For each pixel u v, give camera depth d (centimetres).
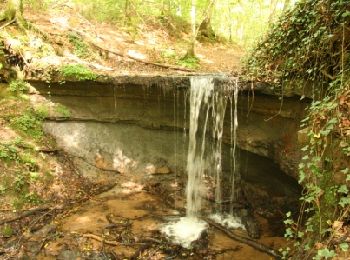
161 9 1505
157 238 670
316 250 430
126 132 917
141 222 728
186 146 884
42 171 816
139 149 919
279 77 656
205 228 723
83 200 806
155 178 907
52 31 1012
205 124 775
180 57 1187
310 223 476
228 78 724
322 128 452
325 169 473
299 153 644
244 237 682
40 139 862
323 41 534
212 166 834
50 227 682
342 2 499
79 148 899
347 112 443
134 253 620
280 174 750
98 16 1296
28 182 773
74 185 845
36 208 738
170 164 911
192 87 773
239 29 1897
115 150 916
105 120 905
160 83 788
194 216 774
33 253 615
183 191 879
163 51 1201
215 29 1825
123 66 1014
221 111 750
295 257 474
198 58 1205
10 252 617
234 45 1652
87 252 617
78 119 902
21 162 791
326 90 534
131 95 860
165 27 1443
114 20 1326
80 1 1317
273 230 720
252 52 855
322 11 539
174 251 634
